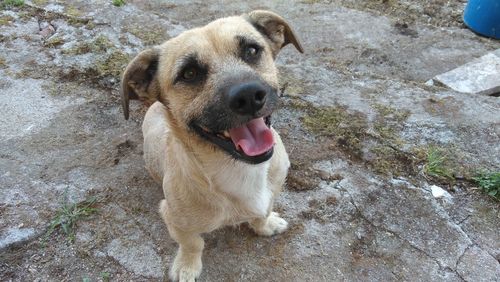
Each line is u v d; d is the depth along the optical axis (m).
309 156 0.64
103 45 0.87
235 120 0.39
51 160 0.65
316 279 0.50
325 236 0.54
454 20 1.07
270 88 0.42
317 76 0.79
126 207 0.58
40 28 0.93
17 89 0.77
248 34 0.44
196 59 0.42
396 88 0.75
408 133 0.66
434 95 0.73
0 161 0.64
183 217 0.45
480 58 0.88
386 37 0.97
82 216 0.57
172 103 0.44
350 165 0.62
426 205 0.56
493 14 0.96
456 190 0.58
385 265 0.51
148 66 0.46
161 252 0.53
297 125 0.68
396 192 0.58
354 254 0.52
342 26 1.01
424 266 0.50
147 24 0.94
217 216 0.46
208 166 0.43
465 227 0.54
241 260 0.52
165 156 0.49
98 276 0.51
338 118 0.69
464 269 0.50
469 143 0.64
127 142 0.68
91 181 0.62
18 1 1.00
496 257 0.51
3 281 0.51
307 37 0.97
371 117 0.69
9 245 0.54
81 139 0.68
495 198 0.57
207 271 0.51
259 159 0.41
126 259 0.52
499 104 0.71
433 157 0.62
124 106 0.45
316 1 1.11
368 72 0.81
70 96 0.76
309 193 0.59
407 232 0.54
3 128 0.70
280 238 0.54
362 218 0.55
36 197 0.59
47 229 0.56
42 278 0.51
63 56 0.84
